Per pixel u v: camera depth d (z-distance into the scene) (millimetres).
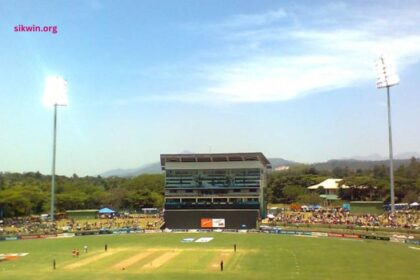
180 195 139375
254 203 134375
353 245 92188
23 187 179250
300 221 124312
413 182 180625
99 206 184125
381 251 83312
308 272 64688
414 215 121188
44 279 62625
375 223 112750
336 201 182500
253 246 93375
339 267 68188
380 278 59812
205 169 139375
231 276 62562
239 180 137875
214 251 87188
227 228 129000
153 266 71562
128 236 115812
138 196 182125
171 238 109938
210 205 134500
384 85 123938
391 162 121938
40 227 123375
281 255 80750
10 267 72688
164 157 139875
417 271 64125
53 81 135000
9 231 117438
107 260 78250
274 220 128750
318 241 99875
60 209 171625
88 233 120625
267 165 155250
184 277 62344
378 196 182125
